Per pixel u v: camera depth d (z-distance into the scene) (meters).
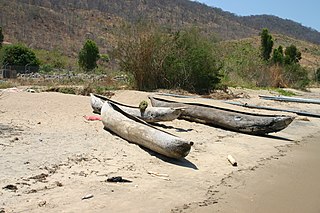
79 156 7.48
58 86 19.30
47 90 17.02
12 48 34.66
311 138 11.60
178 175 7.07
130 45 19.81
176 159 7.86
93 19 91.88
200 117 11.89
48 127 9.82
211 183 6.82
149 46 19.75
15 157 7.11
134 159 7.67
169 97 16.23
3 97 13.83
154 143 7.87
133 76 20.06
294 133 12.21
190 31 21.75
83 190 5.96
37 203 5.39
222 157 8.52
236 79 29.88
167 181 6.71
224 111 11.62
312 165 8.46
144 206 5.61
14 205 5.29
